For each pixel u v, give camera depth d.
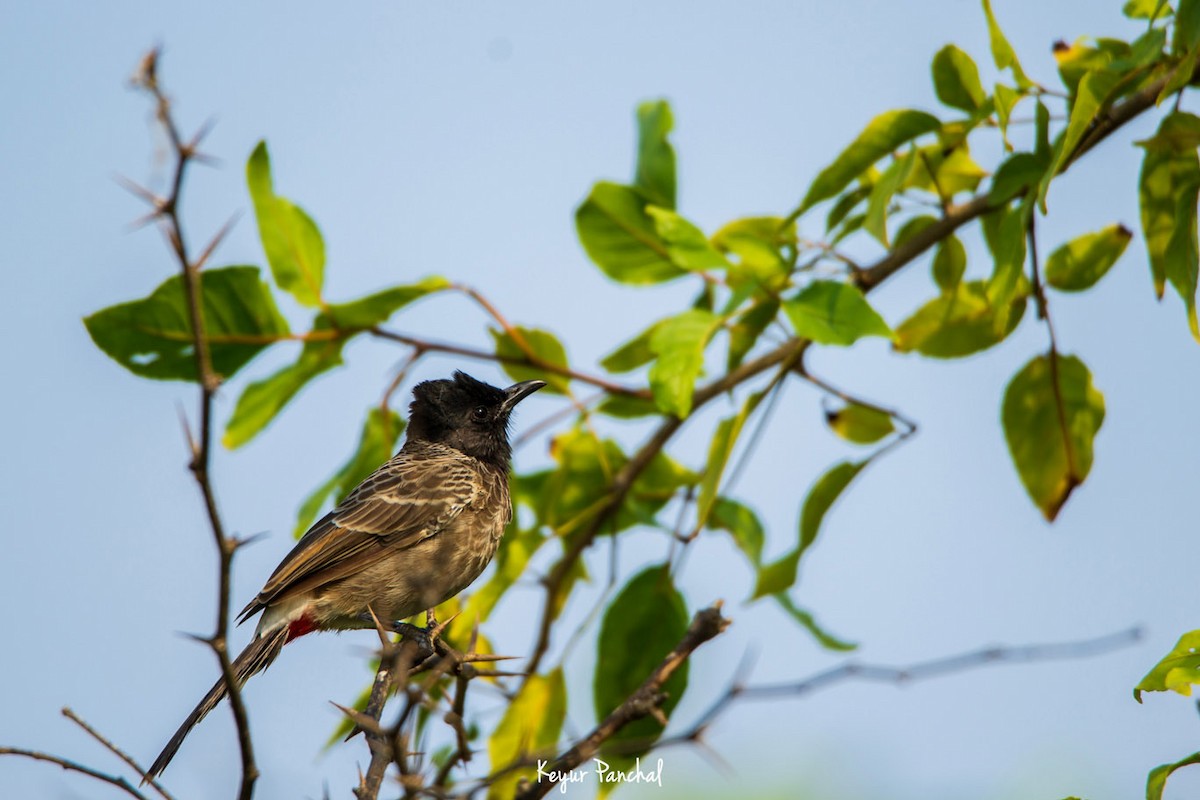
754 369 12.65
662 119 13.52
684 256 10.91
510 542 13.16
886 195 10.39
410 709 6.41
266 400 12.17
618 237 12.88
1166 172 10.61
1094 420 12.25
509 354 12.96
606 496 13.07
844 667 8.80
